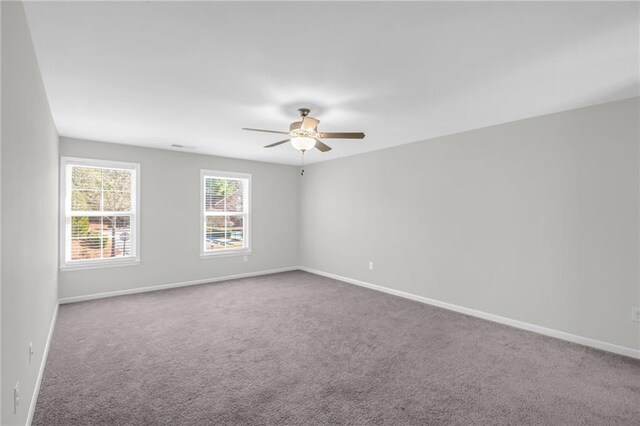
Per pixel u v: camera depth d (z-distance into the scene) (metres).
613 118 3.06
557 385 2.47
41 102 2.53
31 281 2.07
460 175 4.22
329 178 6.27
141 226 5.12
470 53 2.19
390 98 3.00
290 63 2.34
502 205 3.82
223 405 2.19
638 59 2.26
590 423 2.04
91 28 1.91
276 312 4.16
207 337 3.34
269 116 3.55
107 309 4.23
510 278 3.74
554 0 1.63
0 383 1.29
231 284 5.69
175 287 5.45
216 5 1.69
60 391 2.33
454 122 3.77
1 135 1.30
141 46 2.12
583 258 3.22
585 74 2.50
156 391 2.34
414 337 3.37
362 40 2.03
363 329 3.58
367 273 5.50
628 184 2.98
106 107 3.27
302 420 2.04
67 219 4.53
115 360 2.81
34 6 1.69
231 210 6.20
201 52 2.19
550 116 3.45
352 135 3.28
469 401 2.26
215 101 3.09
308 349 3.07
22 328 1.78
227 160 6.04
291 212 6.95
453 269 4.29
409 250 4.84
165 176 5.36
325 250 6.37
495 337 3.38
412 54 2.20
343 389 2.39
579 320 3.24
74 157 4.55
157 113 3.46
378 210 5.32
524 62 2.31
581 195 3.24
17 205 1.65
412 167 4.81
